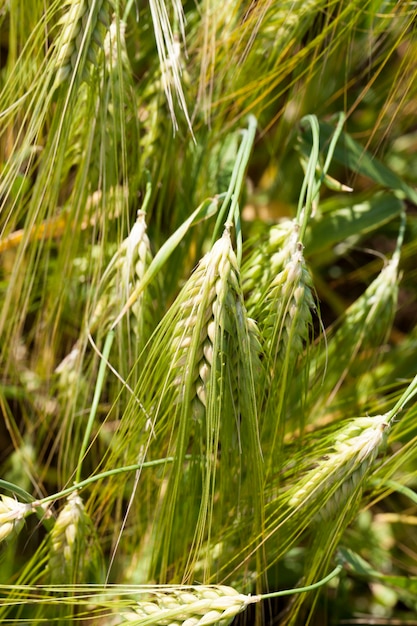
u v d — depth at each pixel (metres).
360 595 0.73
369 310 0.67
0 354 0.71
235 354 0.56
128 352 0.62
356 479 0.57
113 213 0.63
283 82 0.71
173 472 0.56
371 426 0.57
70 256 0.64
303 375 0.62
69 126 0.58
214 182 0.67
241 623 0.69
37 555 0.60
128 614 0.55
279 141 0.73
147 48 0.68
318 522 0.60
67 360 0.67
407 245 0.73
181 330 0.55
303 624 0.71
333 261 0.80
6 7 0.63
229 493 0.61
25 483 0.71
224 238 0.54
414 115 0.73
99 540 0.65
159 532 0.60
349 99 0.74
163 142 0.65
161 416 0.58
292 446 0.64
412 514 0.74
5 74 0.70
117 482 0.62
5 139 0.69
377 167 0.68
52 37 0.62
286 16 0.63
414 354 0.71
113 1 0.57
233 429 0.58
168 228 0.69
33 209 0.60
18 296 0.64
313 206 0.62
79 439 0.68
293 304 0.57
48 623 0.63
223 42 0.64
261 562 0.62
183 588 0.55
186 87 0.64
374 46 0.69
